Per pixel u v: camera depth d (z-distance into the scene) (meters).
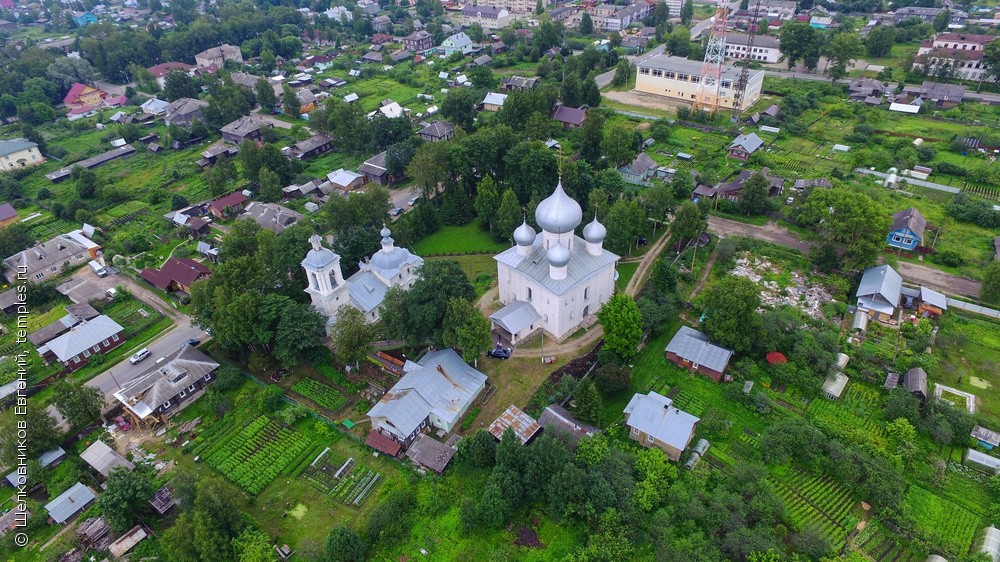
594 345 101.06
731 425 84.44
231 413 90.75
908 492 73.94
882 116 183.25
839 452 76.19
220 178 161.50
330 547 66.81
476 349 90.94
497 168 147.88
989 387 88.56
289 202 154.75
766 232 131.62
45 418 83.62
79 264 133.25
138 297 121.69
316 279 99.44
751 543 65.69
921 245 119.81
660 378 93.62
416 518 73.62
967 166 152.62
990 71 198.88
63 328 110.38
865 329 99.56
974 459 76.56
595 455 75.06
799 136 178.62
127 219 151.62
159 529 74.25
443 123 187.88
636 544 68.56
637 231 123.62
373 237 122.81
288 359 93.31
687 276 116.06
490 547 70.19
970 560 64.94
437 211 139.75
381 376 96.31
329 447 84.56
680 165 164.38
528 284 102.75
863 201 111.19
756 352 95.38
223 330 94.19
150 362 104.25
